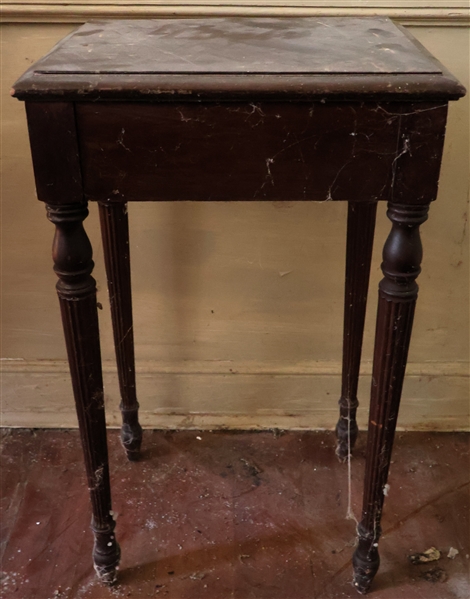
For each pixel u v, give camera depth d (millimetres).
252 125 667
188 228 1155
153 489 1154
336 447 1250
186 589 970
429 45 1028
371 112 661
